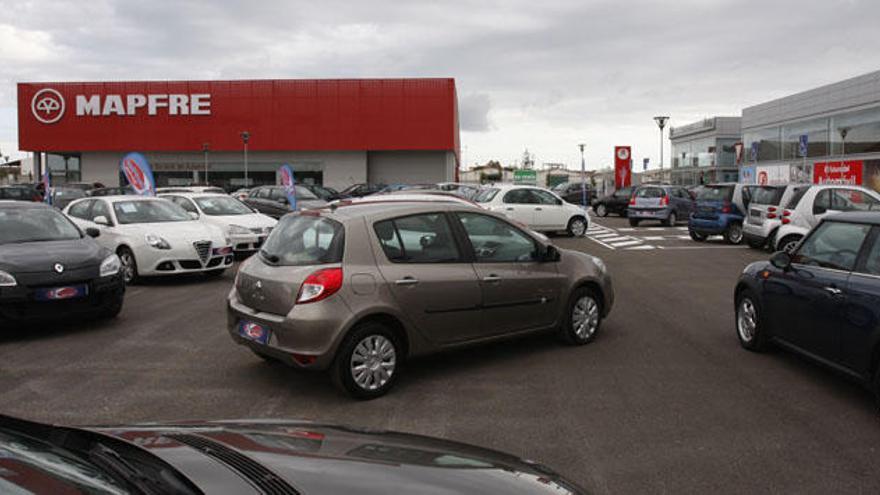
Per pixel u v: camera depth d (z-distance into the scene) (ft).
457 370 20.53
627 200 106.22
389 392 18.47
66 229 29.19
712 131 157.89
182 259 37.32
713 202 61.57
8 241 27.04
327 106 143.33
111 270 26.45
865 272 17.13
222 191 73.36
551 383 19.21
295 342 17.21
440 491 7.20
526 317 21.35
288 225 19.61
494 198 66.85
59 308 24.73
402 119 143.13
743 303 23.11
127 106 142.51
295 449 8.04
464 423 16.11
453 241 19.84
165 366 21.15
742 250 56.24
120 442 7.52
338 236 18.03
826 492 12.46
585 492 8.37
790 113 115.96
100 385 19.16
